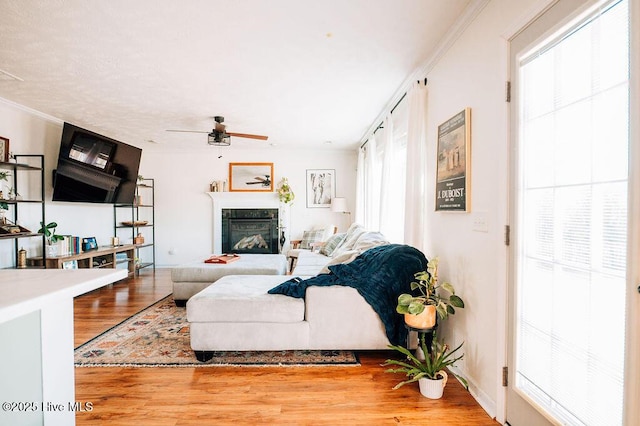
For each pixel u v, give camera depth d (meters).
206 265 3.71
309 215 6.19
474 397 1.84
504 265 1.59
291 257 5.47
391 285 2.24
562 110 1.26
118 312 3.37
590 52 1.13
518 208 1.50
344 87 3.07
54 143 4.11
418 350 2.32
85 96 3.29
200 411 1.70
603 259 1.08
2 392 0.89
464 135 1.95
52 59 2.48
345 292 2.26
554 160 1.30
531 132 1.44
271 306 2.24
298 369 2.16
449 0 1.79
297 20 1.97
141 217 6.07
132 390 1.90
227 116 4.00
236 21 1.98
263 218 6.18
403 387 1.94
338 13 1.91
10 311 0.71
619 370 1.02
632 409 0.96
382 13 1.91
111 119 4.13
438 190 2.33
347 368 2.18
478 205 1.83
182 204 6.14
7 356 0.90
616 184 1.04
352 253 2.63
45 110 3.75
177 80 2.89
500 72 1.61
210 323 2.24
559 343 1.27
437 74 2.40
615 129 1.04
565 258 1.25
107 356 2.34
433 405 1.77
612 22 1.04
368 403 1.78
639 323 0.95
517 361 1.52
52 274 1.06
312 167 6.18
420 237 2.60
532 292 1.43
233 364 2.23
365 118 4.08
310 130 4.69
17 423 0.92
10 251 3.50
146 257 6.11
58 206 4.18
